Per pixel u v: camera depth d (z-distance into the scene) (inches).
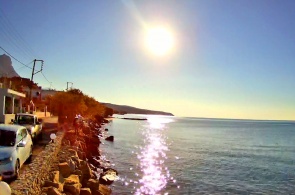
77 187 604.1
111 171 1082.7
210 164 1473.9
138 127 4431.6
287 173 1331.2
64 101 2353.6
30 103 2142.0
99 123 4052.7
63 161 738.8
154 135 3070.9
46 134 1161.4
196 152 1898.4
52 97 2861.7
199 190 986.1
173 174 1188.5
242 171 1342.3
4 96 1191.6
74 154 865.5
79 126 1584.6
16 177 495.2
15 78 2758.4
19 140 546.3
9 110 1333.7
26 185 430.0
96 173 1062.4
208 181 1113.4
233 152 2011.6
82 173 781.3
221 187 1040.2
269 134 4247.0
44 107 2787.9
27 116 979.9
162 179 1091.9
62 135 1114.7
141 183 1007.0
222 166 1440.7
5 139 525.0
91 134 1927.9
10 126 578.9
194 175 1198.9
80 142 1207.6
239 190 1016.2
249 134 4146.2
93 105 3754.9
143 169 1240.8
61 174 657.6
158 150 1879.9
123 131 3358.8
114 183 972.6
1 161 471.2
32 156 690.8
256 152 2081.7
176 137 2992.1
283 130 5625.0
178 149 1995.6
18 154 514.6
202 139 2928.2
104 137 2412.6
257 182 1144.2
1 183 327.0
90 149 1437.0
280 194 991.6
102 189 813.2
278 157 1856.5
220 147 2283.5
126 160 1422.2
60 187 542.0
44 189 492.7
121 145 1985.7
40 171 515.8
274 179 1204.5
